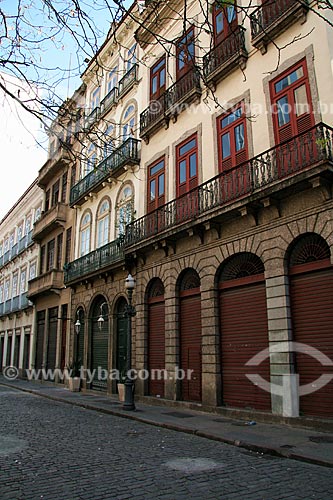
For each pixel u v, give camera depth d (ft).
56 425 35.68
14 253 124.16
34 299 97.35
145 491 17.85
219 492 17.78
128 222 59.93
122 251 57.98
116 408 45.29
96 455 24.45
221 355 41.47
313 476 20.17
